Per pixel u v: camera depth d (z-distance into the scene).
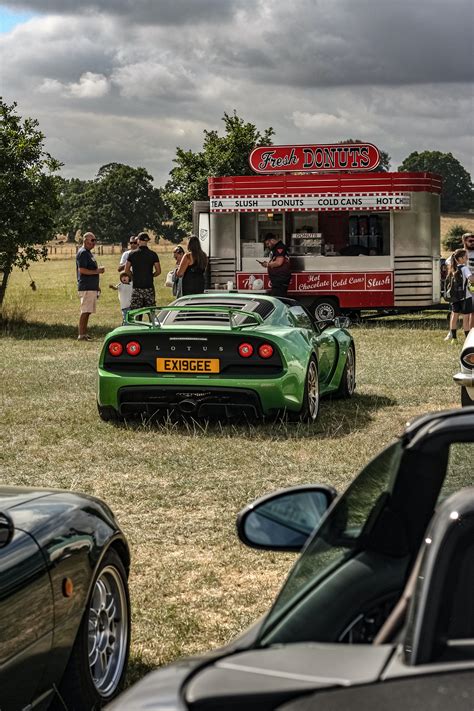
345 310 23.67
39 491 4.21
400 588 2.41
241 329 10.14
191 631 5.10
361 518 2.53
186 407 10.21
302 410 10.32
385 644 2.01
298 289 22.98
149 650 4.87
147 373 10.30
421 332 20.69
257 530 2.92
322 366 11.57
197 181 36.31
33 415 11.18
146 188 160.00
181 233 161.12
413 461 2.44
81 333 20.25
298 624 2.25
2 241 23.48
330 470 8.55
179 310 10.61
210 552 6.44
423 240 22.77
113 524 4.28
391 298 22.83
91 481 8.30
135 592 5.69
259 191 22.89
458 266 18.25
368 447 9.37
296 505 2.96
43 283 54.78
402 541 2.50
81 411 11.40
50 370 15.10
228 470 8.62
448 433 2.39
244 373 10.13
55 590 3.71
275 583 5.86
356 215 23.11
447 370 14.59
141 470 8.68
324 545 2.46
